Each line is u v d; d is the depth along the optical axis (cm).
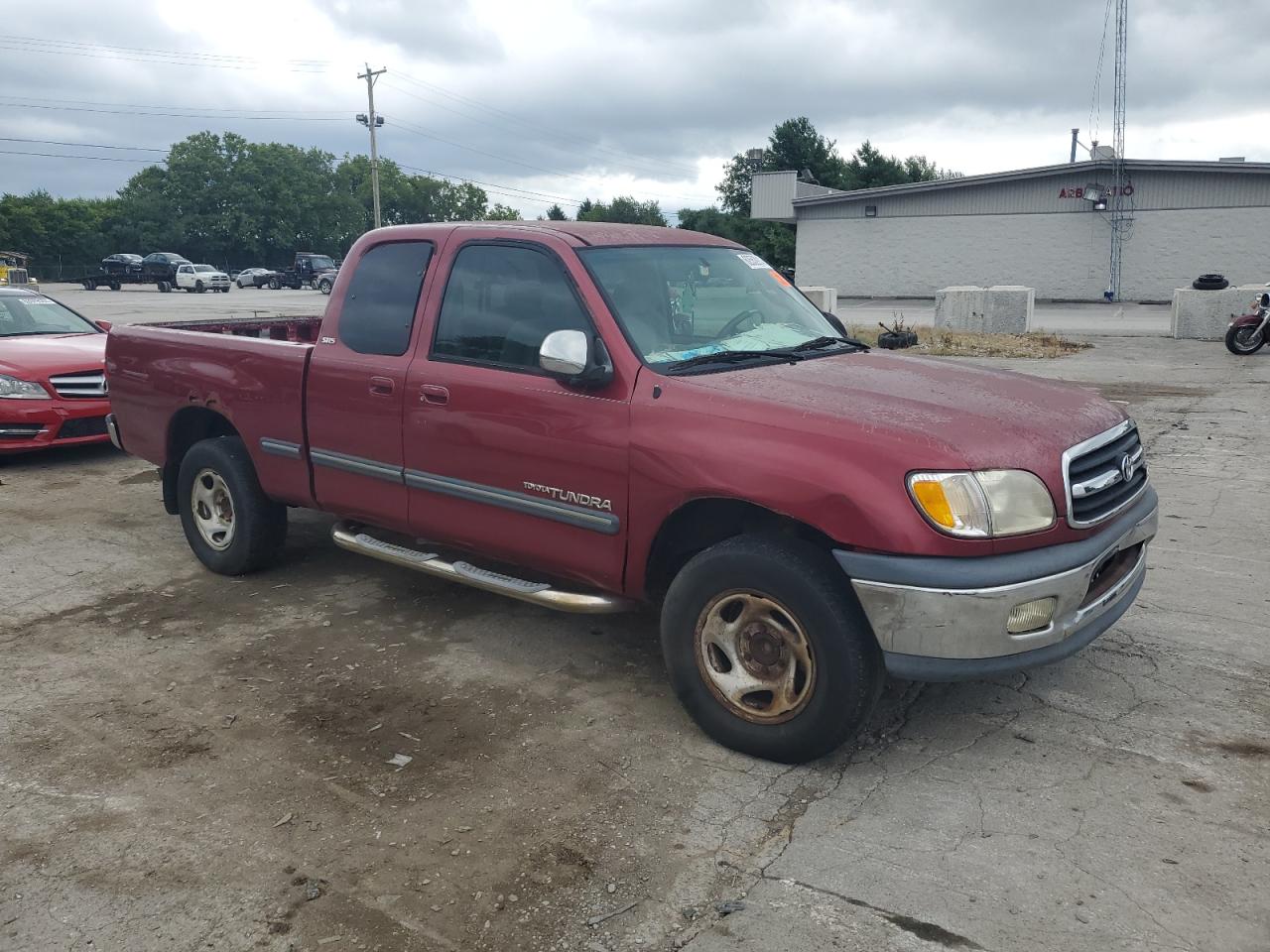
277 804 338
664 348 398
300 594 547
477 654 464
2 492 787
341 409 479
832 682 338
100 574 583
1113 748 368
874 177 6625
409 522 464
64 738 385
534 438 404
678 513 373
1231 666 436
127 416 616
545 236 423
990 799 334
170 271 5422
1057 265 3644
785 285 507
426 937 272
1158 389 1291
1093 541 346
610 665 452
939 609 318
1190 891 284
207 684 433
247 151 9125
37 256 8225
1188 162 3334
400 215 11944
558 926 276
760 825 323
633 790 345
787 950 264
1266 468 813
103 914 283
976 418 344
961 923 272
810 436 338
